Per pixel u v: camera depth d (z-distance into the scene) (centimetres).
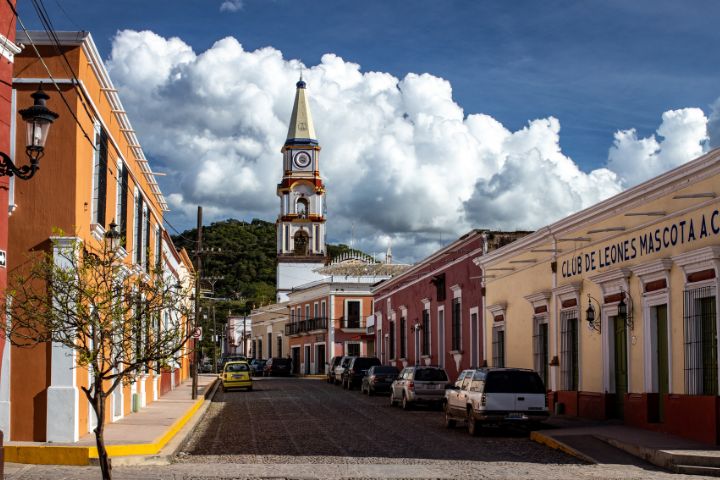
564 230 2631
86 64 1888
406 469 1538
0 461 1168
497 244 3388
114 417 2370
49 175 1811
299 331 7844
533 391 2094
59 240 1764
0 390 1783
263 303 9794
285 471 1514
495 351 3266
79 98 1830
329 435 2183
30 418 1786
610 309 2298
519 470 1523
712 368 1795
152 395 3341
